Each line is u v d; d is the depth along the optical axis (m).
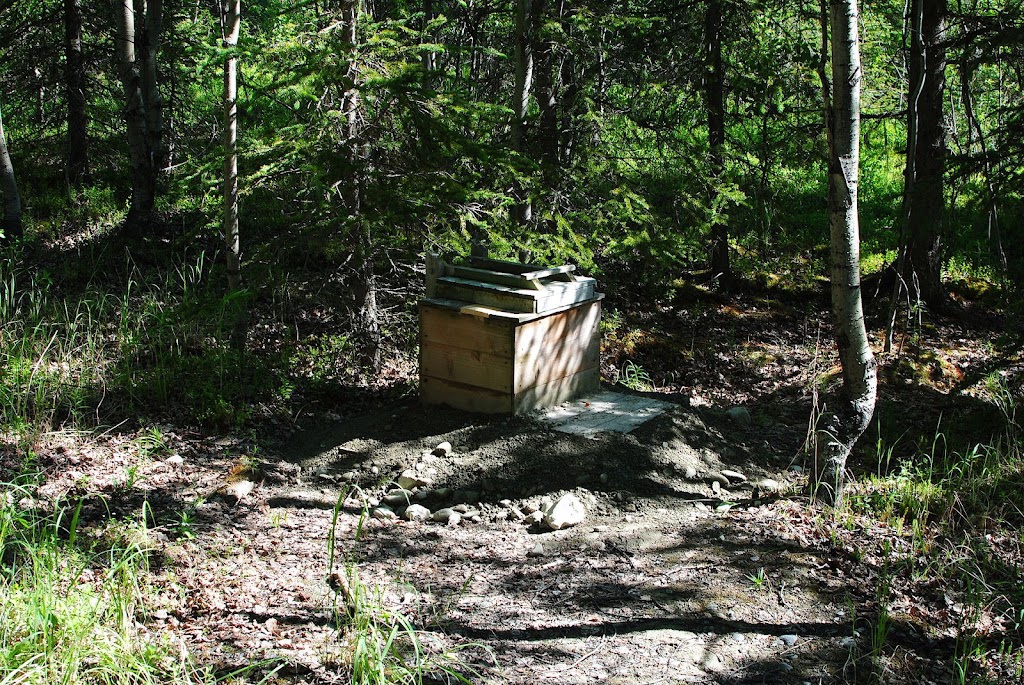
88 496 6.69
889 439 9.49
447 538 6.65
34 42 16.11
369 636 4.95
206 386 8.56
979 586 5.93
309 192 9.39
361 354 9.98
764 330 13.55
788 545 6.47
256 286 8.95
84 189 15.50
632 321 12.95
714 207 12.09
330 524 6.74
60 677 4.28
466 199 8.95
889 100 15.67
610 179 11.27
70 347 9.05
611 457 7.69
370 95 8.90
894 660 5.05
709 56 13.32
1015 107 10.95
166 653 4.67
